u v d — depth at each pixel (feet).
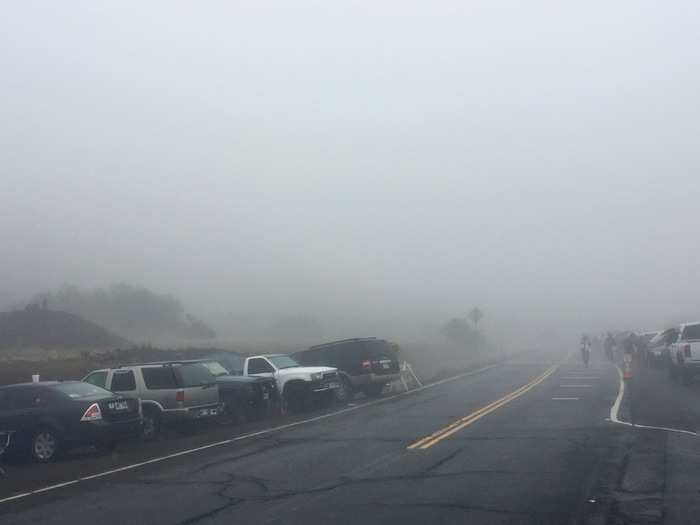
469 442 49.32
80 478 42.29
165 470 43.50
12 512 33.78
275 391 74.18
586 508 31.19
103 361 101.19
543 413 65.16
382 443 50.29
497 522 29.25
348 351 88.22
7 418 50.90
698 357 89.71
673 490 34.19
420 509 31.55
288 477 39.52
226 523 30.32
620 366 142.92
